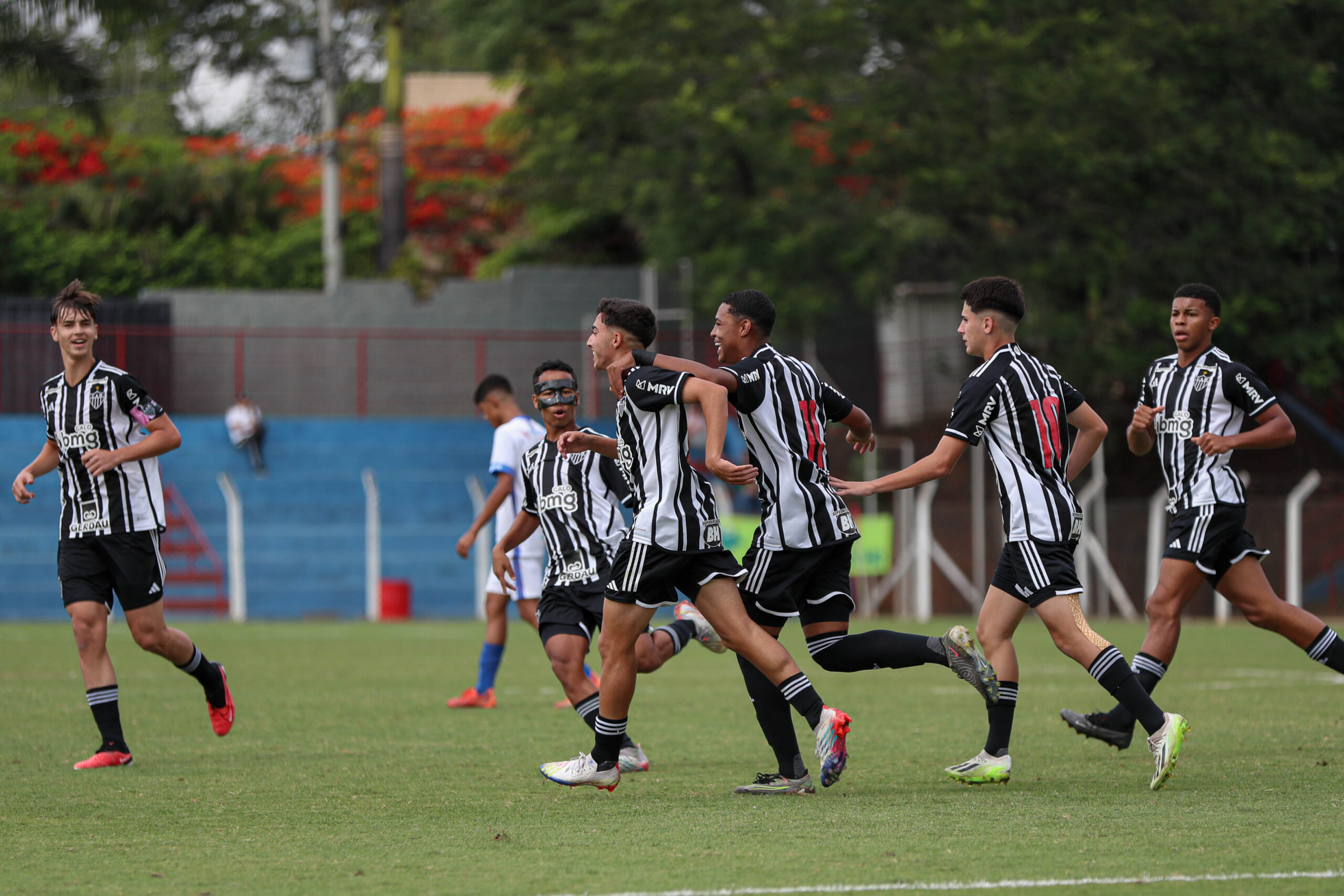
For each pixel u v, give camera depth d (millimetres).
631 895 13898
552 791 21062
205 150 126625
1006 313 21312
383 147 113188
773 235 82500
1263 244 81875
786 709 20812
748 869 15133
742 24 82812
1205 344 24703
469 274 127688
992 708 21312
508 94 129875
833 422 22016
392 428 96812
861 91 81938
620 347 20484
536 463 25156
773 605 20500
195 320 99500
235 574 83000
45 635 65875
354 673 44875
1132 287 85750
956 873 14766
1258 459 92250
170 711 33000
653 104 84625
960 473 90500
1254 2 79625
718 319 21000
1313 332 85188
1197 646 56594
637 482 20000
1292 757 23781
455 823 18344
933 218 83000
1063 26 78750
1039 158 77125
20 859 16094
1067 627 20625
